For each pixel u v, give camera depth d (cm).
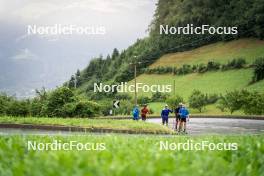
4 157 1574
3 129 6406
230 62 18925
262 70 17662
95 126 6238
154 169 1116
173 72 19188
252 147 2045
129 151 1684
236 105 13525
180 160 1471
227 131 6581
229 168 1456
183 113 6072
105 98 14100
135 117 7688
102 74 19650
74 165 1205
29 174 1193
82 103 8650
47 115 8700
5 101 9156
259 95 12925
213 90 17700
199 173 1234
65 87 8781
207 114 14188
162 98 15462
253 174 1482
